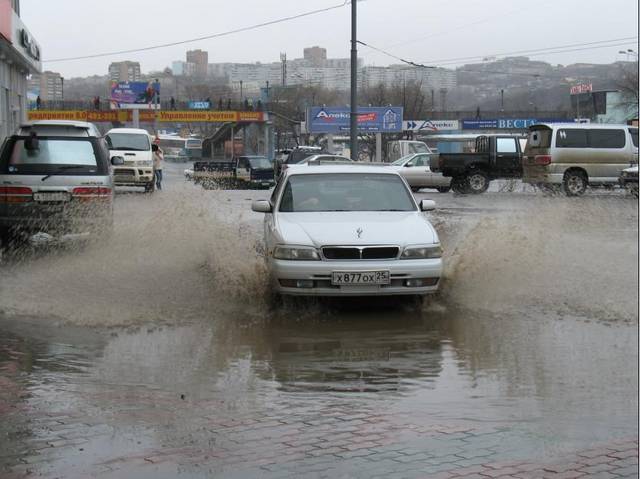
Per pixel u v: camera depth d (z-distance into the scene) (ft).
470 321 24.99
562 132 79.97
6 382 18.33
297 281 25.20
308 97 263.49
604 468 13.50
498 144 86.43
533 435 15.08
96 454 14.02
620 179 76.95
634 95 202.69
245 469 13.41
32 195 38.40
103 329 23.72
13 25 72.79
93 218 38.52
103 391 17.75
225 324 24.56
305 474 13.21
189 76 339.16
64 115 201.05
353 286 25.08
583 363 20.20
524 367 19.89
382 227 26.48
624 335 23.08
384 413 16.34
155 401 17.06
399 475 13.16
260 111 212.43
